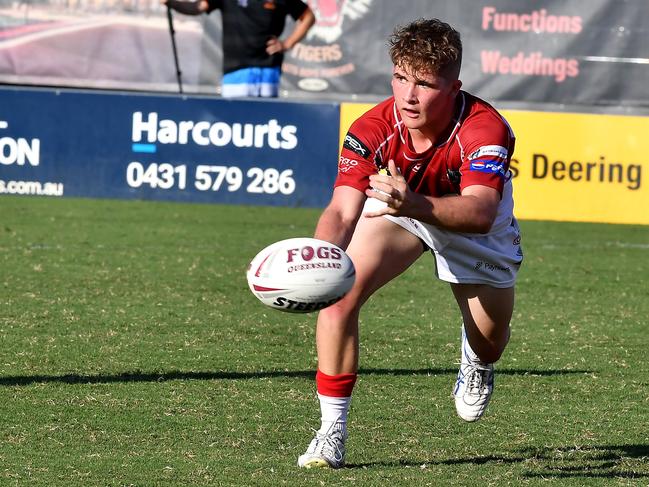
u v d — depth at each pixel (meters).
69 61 51.31
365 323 26.41
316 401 19.16
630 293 31.55
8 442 16.16
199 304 27.88
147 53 51.09
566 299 30.44
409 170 14.94
